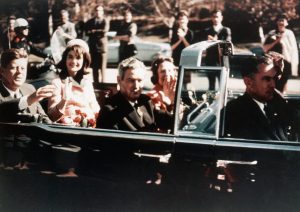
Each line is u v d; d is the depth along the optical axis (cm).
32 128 331
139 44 970
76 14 920
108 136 312
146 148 305
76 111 377
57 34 648
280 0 857
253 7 870
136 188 314
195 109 303
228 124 310
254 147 286
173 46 823
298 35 820
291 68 777
